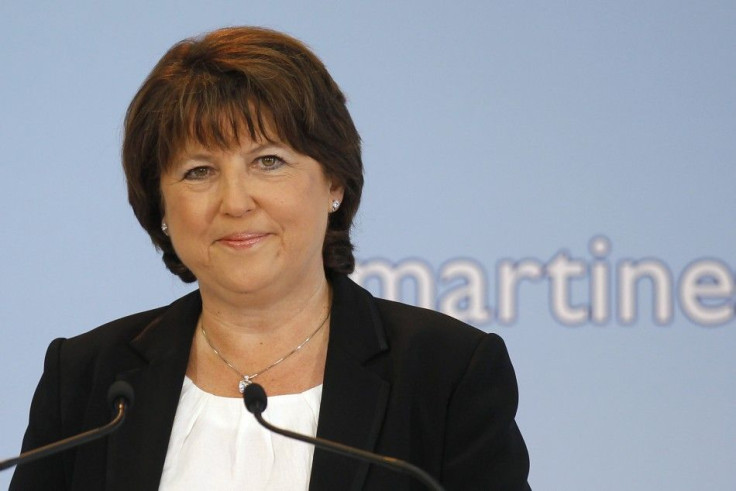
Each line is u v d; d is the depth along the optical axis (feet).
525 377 36.65
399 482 19.69
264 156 19.99
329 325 21.26
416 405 20.40
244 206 19.62
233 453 20.38
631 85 36.94
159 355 21.29
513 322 36.70
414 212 36.96
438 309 36.70
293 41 20.79
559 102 37.01
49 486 21.08
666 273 36.58
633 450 36.52
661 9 36.99
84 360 21.61
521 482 20.26
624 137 36.86
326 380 20.53
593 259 36.73
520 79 37.11
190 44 20.79
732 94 36.81
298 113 19.93
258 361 21.09
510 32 37.19
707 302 36.50
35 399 21.62
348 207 21.75
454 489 20.20
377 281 36.81
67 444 17.94
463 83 37.22
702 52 36.91
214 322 21.21
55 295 37.19
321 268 21.40
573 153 36.94
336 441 19.94
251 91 19.75
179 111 19.75
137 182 21.02
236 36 20.66
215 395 20.98
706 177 36.70
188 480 20.21
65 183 37.37
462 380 20.52
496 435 20.34
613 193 36.81
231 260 20.04
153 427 20.54
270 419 20.56
